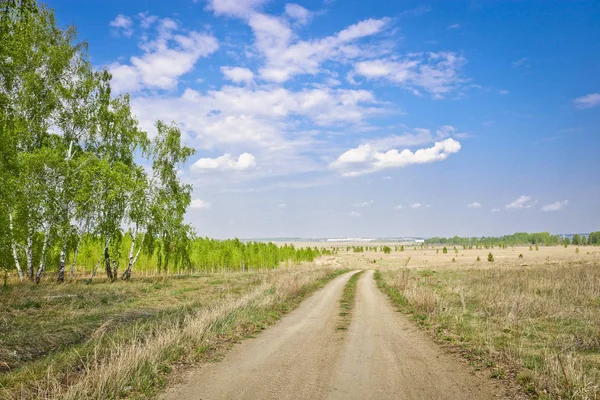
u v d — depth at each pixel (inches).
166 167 1279.5
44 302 647.8
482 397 246.2
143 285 1008.2
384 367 320.2
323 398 248.4
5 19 531.2
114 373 275.7
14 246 897.5
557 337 394.3
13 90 850.8
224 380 286.5
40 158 872.3
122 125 1162.0
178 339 377.7
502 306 585.6
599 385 243.4
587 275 941.8
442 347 391.2
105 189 1066.7
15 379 280.8
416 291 786.2
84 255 1766.7
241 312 576.1
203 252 2253.9
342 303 797.9
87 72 1063.6
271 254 2790.4
